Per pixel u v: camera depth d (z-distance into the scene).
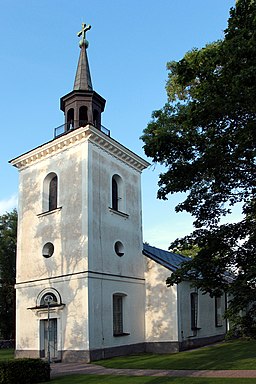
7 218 44.41
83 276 22.59
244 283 11.62
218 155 11.88
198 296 29.42
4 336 41.91
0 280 42.03
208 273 13.00
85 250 22.92
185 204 14.25
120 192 27.59
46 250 25.28
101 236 24.30
